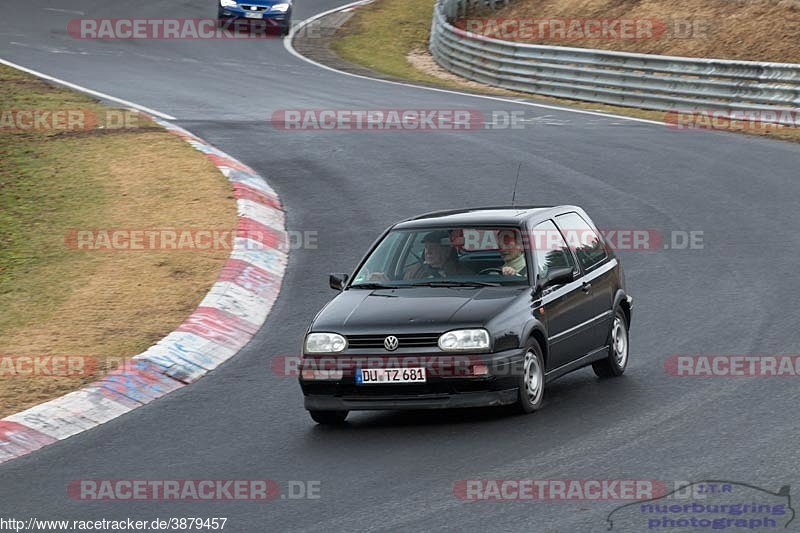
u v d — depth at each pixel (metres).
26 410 32.50
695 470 24.64
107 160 65.81
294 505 24.11
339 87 97.38
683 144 72.81
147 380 35.75
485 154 70.94
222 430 30.80
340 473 26.16
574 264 33.81
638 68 88.81
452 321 29.30
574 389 33.34
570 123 81.19
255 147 72.94
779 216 55.34
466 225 33.03
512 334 29.52
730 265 47.72
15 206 57.50
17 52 106.56
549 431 28.45
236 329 41.72
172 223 54.66
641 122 81.25
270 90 94.19
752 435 27.05
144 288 45.78
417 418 31.16
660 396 31.42
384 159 69.88
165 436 30.56
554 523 21.94
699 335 38.25
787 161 66.94
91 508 24.89
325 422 31.00
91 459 28.88
